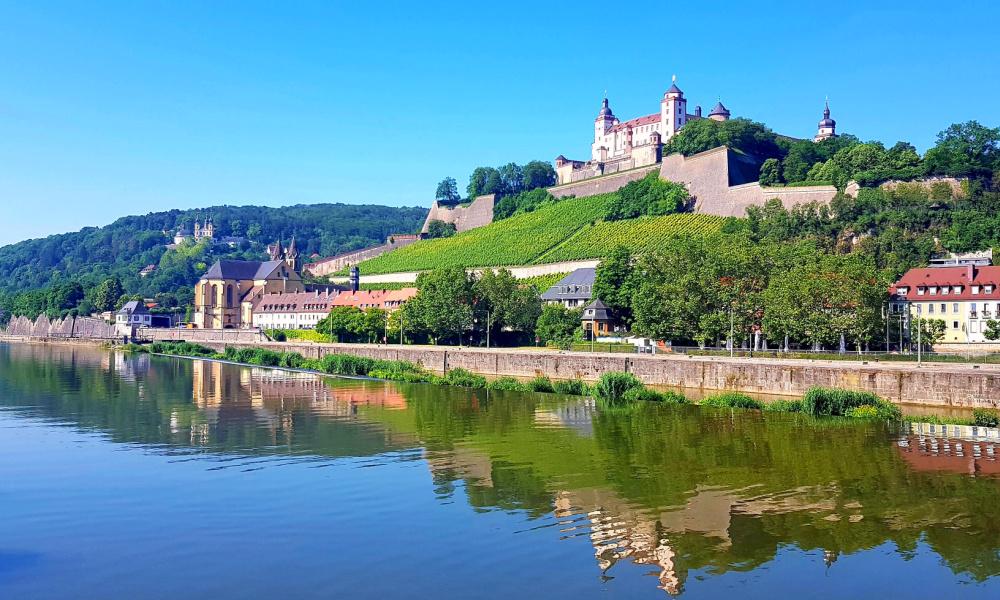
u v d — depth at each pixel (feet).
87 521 151.23
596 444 221.66
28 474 187.42
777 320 383.45
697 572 124.98
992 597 116.06
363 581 122.11
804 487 171.22
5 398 333.42
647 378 369.30
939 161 640.58
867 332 374.22
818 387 279.49
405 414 282.36
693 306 420.36
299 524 148.46
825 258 428.56
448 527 146.10
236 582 122.21
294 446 221.87
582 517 151.84
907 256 547.08
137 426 257.14
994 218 567.59
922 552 132.46
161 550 135.54
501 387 362.12
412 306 593.01
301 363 513.45
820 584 120.37
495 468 192.44
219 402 319.47
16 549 136.56
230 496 167.53
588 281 615.16
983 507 155.33
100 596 117.60
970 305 431.02
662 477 181.78
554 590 118.21
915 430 233.35
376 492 170.19
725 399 295.48
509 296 568.00
